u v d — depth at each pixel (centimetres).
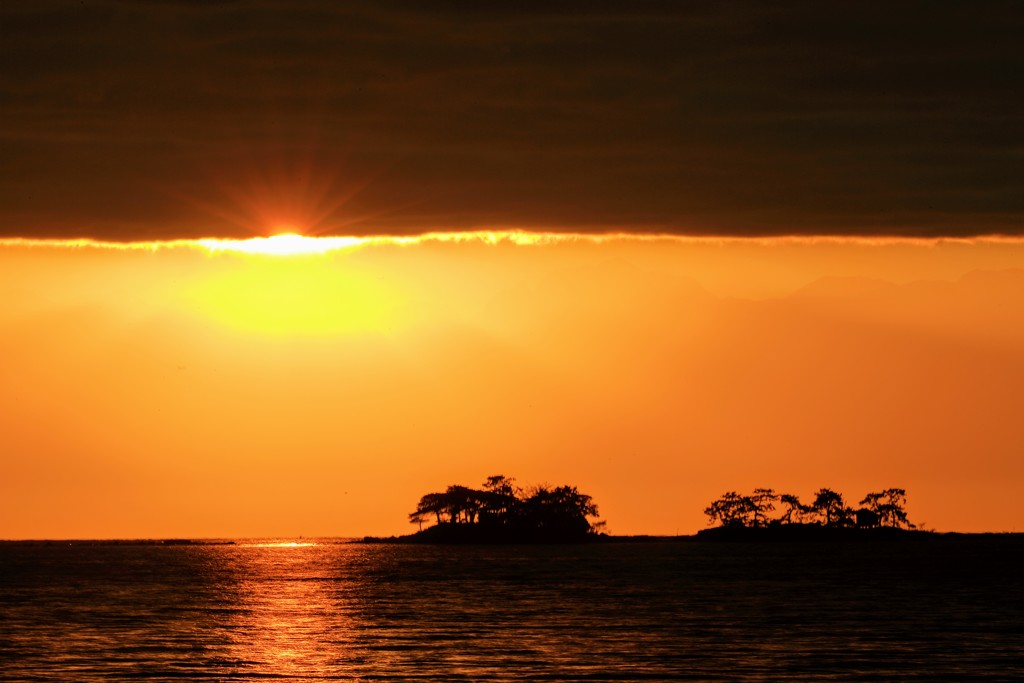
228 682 16475
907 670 17100
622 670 17212
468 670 17312
